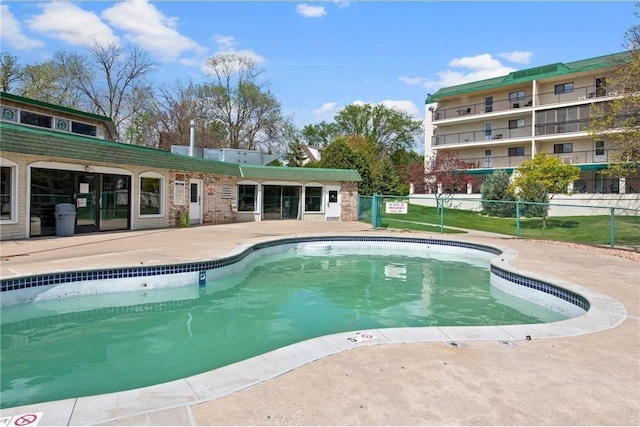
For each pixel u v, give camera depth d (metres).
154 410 2.63
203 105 37.19
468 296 7.86
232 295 7.60
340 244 14.18
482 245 12.59
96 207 13.40
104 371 4.23
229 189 19.91
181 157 16.19
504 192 25.22
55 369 4.27
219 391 2.91
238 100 37.78
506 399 2.86
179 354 4.75
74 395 3.69
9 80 27.50
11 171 10.80
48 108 14.34
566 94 29.55
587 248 11.99
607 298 5.87
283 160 40.69
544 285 7.08
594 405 2.80
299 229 16.73
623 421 2.59
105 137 17.64
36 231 11.52
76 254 8.73
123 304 6.71
